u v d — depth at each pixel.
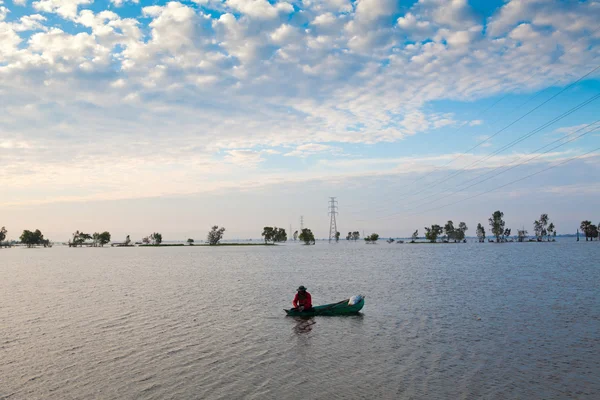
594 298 38.31
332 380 17.45
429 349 21.95
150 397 15.82
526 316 30.30
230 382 17.34
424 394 15.84
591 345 22.38
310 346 22.97
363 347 22.61
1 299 42.28
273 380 17.53
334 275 66.75
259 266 91.75
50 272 80.50
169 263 107.94
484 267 79.12
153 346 23.20
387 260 109.94
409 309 33.97
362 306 32.16
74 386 17.09
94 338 25.19
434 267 81.31
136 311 34.31
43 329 27.81
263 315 32.31
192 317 31.56
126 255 173.88
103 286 53.84
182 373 18.55
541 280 54.19
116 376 18.25
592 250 160.62
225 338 24.97
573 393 15.80
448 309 33.69
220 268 86.81
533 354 20.80
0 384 17.44
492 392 15.97
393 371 18.52
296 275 67.62
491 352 21.23
